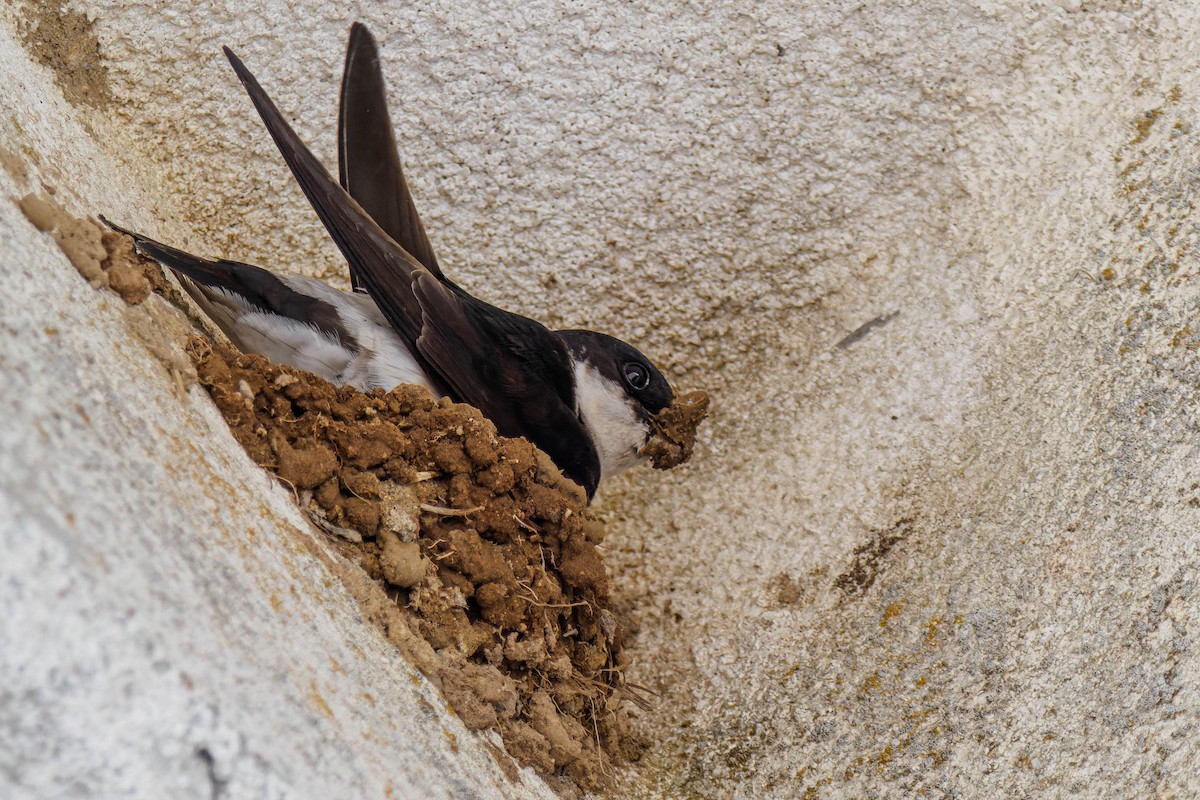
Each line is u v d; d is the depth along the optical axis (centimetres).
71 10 548
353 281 573
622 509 590
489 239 589
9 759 199
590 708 471
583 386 574
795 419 572
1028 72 546
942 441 522
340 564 370
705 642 521
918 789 429
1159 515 445
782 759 464
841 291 581
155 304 368
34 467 218
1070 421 487
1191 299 483
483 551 432
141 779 211
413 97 557
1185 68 535
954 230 561
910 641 468
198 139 569
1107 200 527
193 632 237
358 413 431
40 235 309
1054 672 435
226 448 344
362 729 293
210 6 548
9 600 197
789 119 558
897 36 541
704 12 539
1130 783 411
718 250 587
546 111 560
